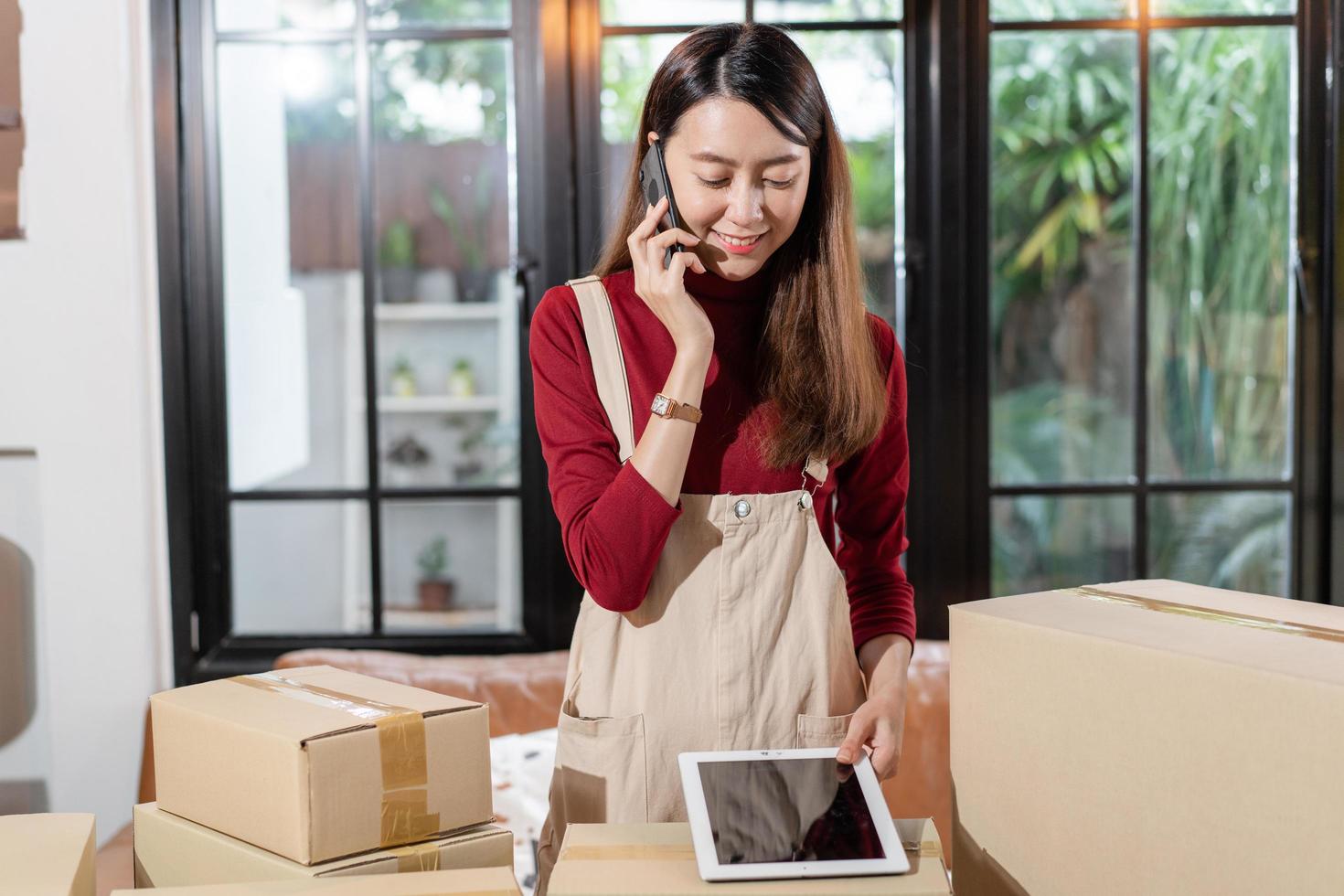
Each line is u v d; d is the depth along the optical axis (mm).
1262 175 2357
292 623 2379
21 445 2059
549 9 2289
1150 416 2395
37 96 2045
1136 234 2369
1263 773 688
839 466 1224
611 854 810
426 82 2326
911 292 2338
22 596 2064
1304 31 2312
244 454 2350
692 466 1089
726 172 1021
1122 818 782
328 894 828
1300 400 2352
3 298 2037
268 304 2342
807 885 753
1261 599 934
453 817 944
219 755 928
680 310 1006
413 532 2387
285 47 2307
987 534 2377
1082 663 807
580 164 2326
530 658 2232
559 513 1069
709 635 1070
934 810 2033
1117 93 2348
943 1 2291
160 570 2223
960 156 2312
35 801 2074
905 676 1133
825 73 2334
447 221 2354
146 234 2186
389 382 2369
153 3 2219
